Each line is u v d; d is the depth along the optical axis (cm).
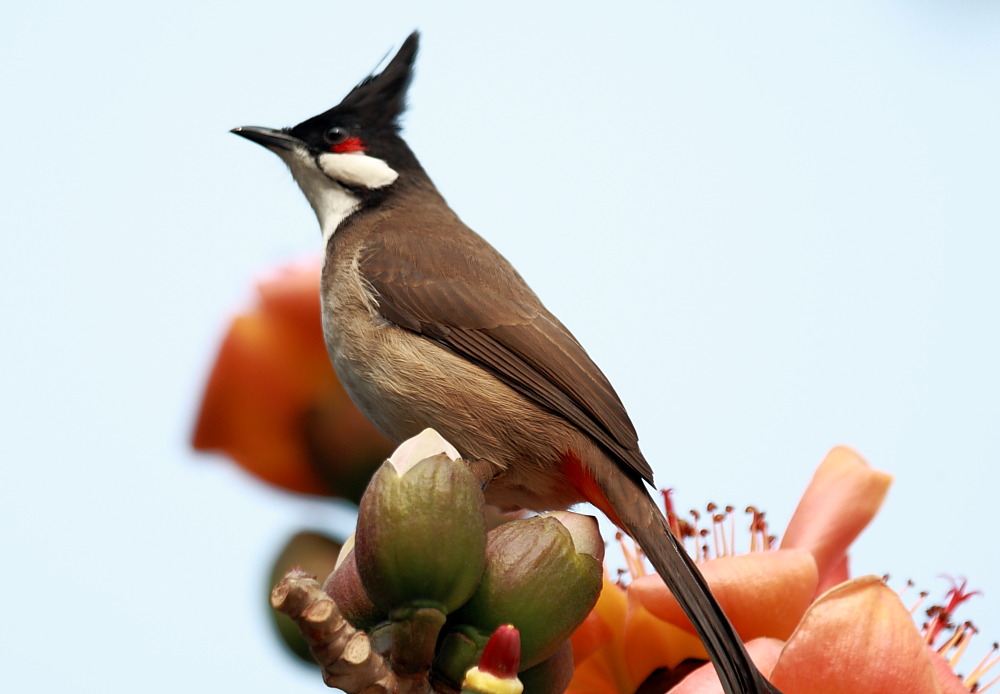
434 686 321
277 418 328
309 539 327
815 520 325
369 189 338
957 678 323
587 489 332
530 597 321
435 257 335
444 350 334
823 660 321
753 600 324
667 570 325
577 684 325
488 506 334
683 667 325
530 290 335
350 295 334
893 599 322
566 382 333
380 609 321
